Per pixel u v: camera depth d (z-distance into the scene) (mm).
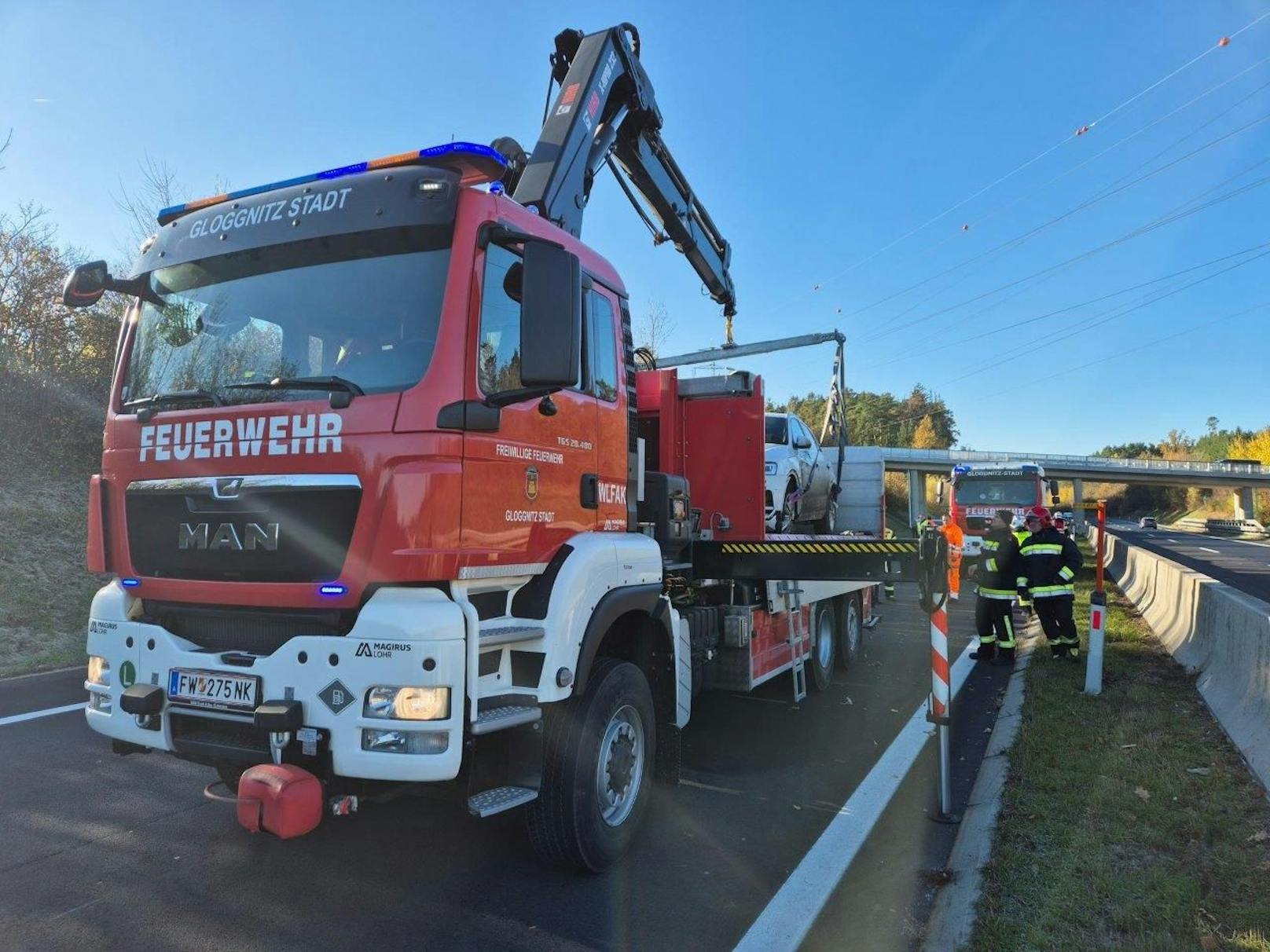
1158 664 8500
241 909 3586
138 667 3609
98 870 3943
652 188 7023
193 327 3881
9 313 14906
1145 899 3436
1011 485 20031
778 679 7895
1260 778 4738
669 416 6676
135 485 3758
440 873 3957
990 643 9594
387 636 3072
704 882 3912
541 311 3316
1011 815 4379
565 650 3643
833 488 12719
